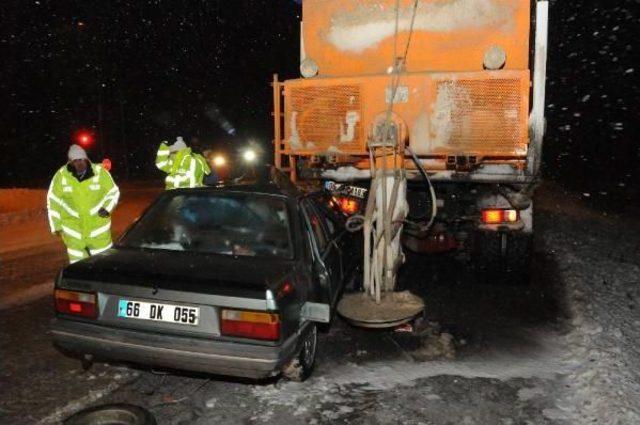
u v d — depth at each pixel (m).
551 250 8.78
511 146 5.56
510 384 4.10
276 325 3.30
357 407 3.73
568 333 5.20
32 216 12.38
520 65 5.76
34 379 4.03
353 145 5.96
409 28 5.98
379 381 4.13
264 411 3.66
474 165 5.76
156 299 3.43
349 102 5.91
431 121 5.69
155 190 20.45
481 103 5.57
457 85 5.60
